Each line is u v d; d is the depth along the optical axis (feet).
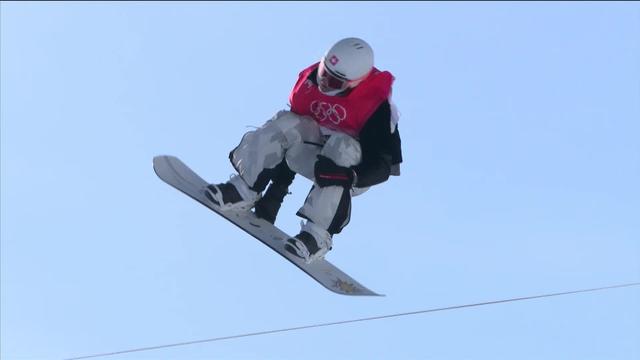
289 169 120.26
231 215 118.42
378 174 114.83
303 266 115.65
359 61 113.29
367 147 115.03
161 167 119.44
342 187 115.55
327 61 113.70
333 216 115.85
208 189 117.39
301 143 118.01
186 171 121.19
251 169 117.19
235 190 117.60
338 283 115.55
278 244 117.08
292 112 118.73
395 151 115.34
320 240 116.06
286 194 120.98
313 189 117.08
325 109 116.37
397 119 114.93
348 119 115.14
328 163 114.21
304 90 117.29
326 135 117.39
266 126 118.21
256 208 120.06
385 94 114.42
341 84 113.80
